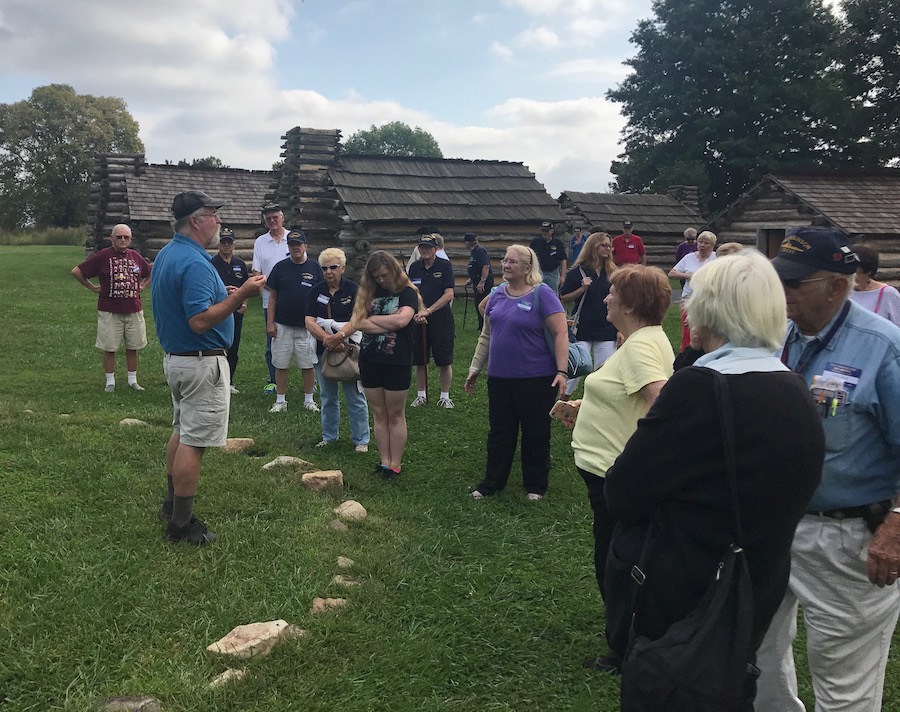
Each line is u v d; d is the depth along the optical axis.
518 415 5.41
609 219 24.53
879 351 2.38
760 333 2.01
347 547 4.34
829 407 2.41
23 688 2.82
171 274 3.91
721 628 1.88
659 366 3.24
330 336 6.10
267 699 2.89
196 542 4.10
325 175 18.34
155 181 22.98
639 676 1.91
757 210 19.14
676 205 26.61
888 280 16.59
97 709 2.72
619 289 3.37
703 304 2.10
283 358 7.79
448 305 8.28
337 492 5.33
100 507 4.45
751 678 1.95
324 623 3.43
